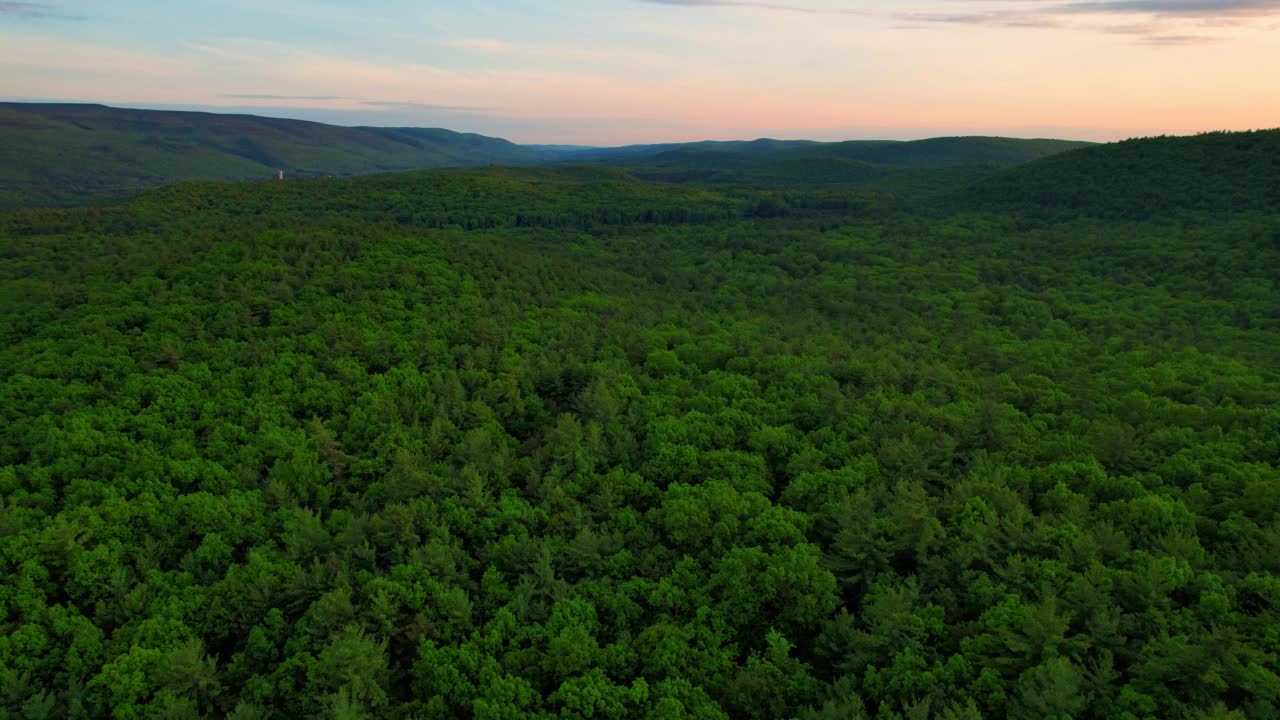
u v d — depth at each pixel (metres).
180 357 106.81
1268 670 43.53
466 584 63.47
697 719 48.28
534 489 79.12
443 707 52.03
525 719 49.56
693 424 88.88
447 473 80.31
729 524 65.94
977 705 46.38
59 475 77.38
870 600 57.06
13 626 58.16
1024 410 104.19
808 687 51.38
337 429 92.06
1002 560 59.75
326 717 49.91
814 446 85.69
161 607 60.06
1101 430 83.19
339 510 75.38
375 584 59.59
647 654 54.94
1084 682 45.81
